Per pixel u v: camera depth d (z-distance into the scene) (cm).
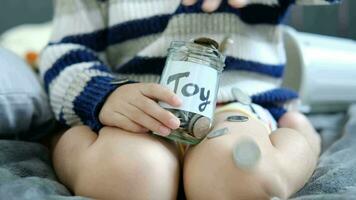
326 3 74
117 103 59
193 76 54
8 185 51
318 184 57
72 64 75
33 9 173
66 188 58
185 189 54
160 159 53
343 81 121
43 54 83
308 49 115
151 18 79
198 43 56
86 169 54
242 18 77
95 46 85
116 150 53
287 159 55
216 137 56
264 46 81
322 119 113
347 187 56
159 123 54
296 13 155
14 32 154
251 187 50
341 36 157
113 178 51
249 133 57
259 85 77
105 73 71
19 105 71
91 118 64
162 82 56
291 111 82
